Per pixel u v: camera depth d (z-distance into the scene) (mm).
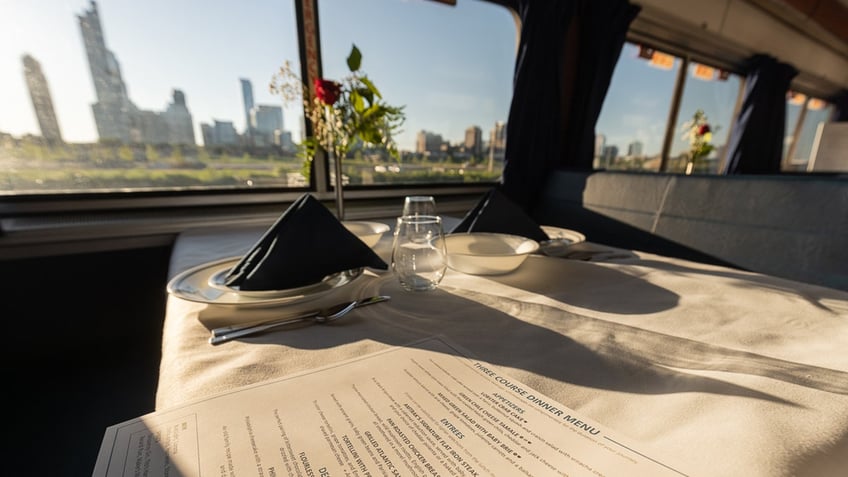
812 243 1011
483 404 325
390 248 956
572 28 2375
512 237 806
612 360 407
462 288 656
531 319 521
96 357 1255
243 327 483
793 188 1089
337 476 247
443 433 288
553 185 2078
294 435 284
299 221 628
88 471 763
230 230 1237
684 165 3727
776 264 1074
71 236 1226
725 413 310
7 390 1042
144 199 1457
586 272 759
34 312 1222
